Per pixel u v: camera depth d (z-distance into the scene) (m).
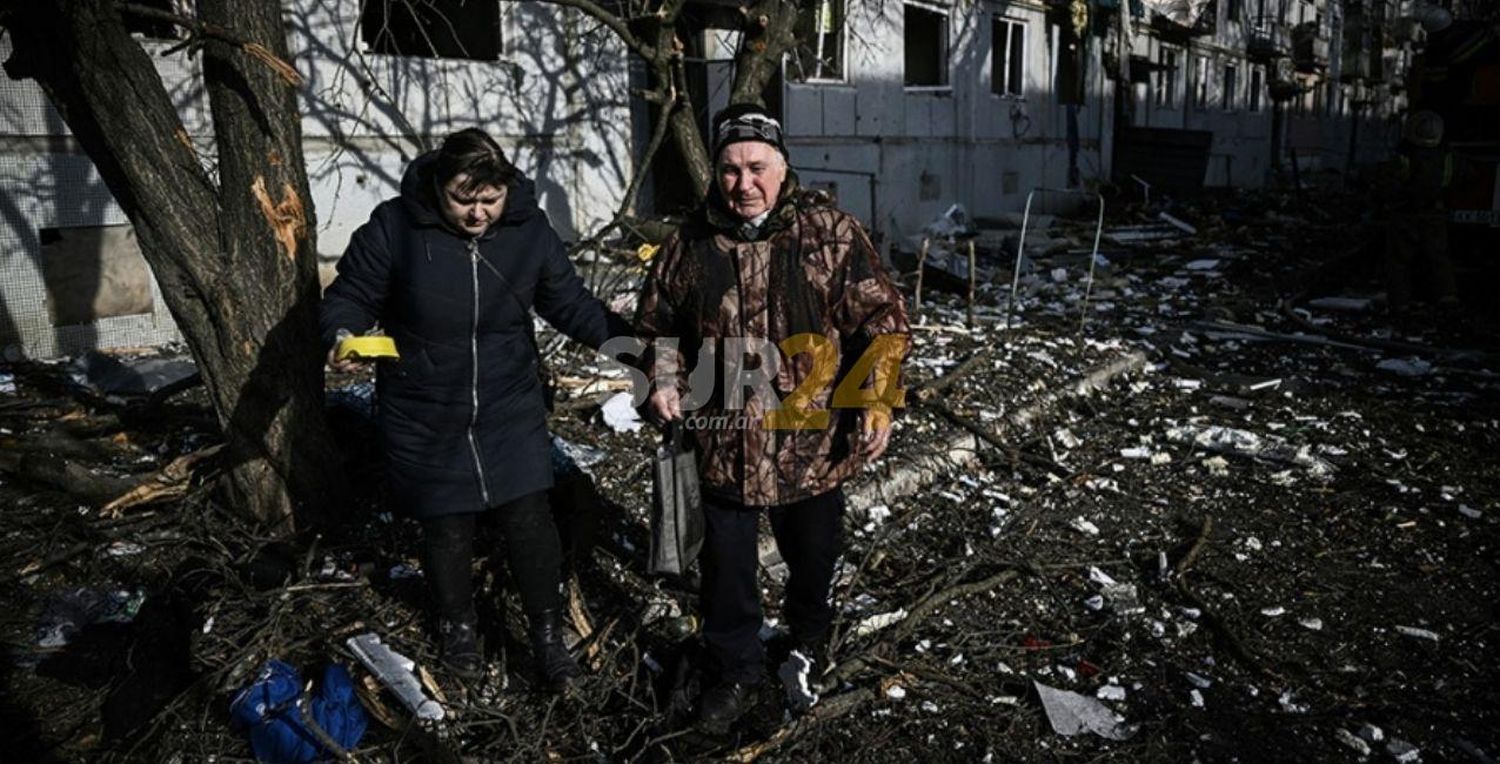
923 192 14.33
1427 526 4.57
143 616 3.29
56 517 3.89
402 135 8.26
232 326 3.54
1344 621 3.73
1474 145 9.75
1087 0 17.64
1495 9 11.55
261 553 3.58
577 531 3.67
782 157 2.55
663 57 6.36
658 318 2.76
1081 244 13.77
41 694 2.99
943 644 3.46
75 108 3.27
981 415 5.59
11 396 5.18
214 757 2.75
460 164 2.54
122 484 4.04
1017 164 16.69
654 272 2.76
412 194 2.71
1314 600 3.88
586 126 9.64
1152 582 4.00
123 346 6.40
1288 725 3.08
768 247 2.61
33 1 3.09
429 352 2.75
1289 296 10.23
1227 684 3.30
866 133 13.01
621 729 2.93
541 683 3.07
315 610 3.33
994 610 3.73
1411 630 3.64
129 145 3.29
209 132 6.70
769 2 6.54
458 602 3.00
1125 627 3.61
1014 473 5.11
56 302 6.11
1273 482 5.09
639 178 6.60
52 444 4.39
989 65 15.62
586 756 2.81
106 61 3.17
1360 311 9.46
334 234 7.88
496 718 2.91
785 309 2.61
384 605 3.37
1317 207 19.38
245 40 3.30
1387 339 8.27
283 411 3.63
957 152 15.05
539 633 3.01
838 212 2.68
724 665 2.90
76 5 3.04
